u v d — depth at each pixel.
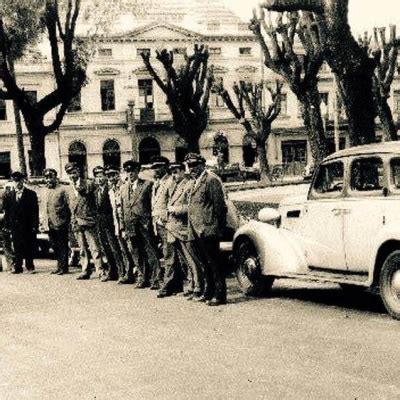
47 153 56.47
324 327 8.10
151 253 11.76
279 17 21.28
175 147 59.47
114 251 12.66
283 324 8.38
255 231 10.41
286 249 10.02
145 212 11.65
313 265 9.81
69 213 14.44
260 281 10.52
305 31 20.33
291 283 11.99
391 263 8.32
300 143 63.00
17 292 12.11
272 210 10.53
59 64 25.72
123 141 58.25
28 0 24.64
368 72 13.75
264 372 6.29
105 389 6.00
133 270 12.82
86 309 10.02
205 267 10.18
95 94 57.50
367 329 7.90
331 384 5.84
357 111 13.89
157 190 11.49
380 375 6.05
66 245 14.58
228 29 61.44
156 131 58.91
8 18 25.09
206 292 10.23
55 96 25.78
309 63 20.34
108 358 7.06
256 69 61.69
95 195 13.10
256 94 45.38
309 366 6.42
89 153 57.56
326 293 10.80
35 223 15.34
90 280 13.34
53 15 25.02
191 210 9.96
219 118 60.56
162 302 10.40
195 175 9.98
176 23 61.78
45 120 56.25
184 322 8.76
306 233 9.92
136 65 58.25
